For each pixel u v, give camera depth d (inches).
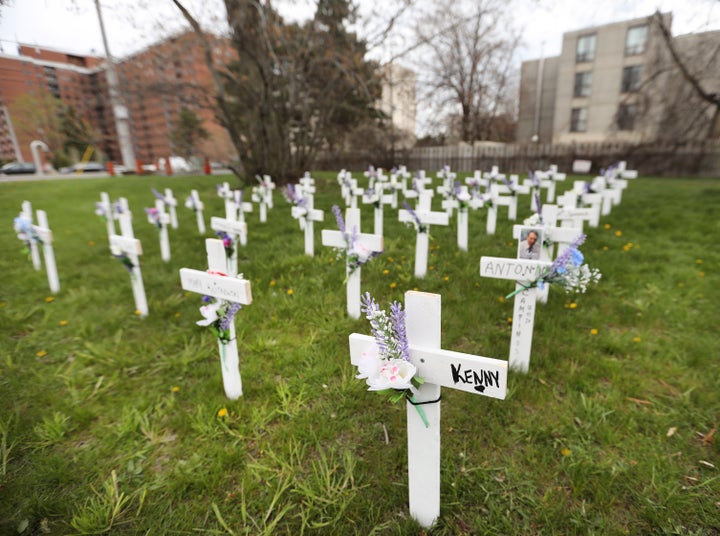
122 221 155.6
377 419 98.0
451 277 183.5
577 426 93.0
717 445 85.9
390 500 76.0
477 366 57.7
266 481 81.4
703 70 472.7
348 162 911.7
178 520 74.7
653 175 724.7
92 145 1517.0
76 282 199.3
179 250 249.1
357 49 506.0
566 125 1278.3
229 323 100.0
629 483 78.2
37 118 1496.1
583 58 1206.3
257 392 109.0
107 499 78.3
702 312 146.0
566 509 73.5
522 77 1433.3
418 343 62.4
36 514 76.3
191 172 1148.5
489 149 833.5
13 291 191.9
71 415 102.6
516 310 108.6
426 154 878.4
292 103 511.5
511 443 88.8
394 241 238.5
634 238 243.0
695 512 72.3
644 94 713.6
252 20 465.7
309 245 218.2
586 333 134.2
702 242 232.8
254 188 374.6
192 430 96.9
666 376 110.0
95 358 128.3
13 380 117.5
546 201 385.4
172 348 135.4
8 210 402.3
